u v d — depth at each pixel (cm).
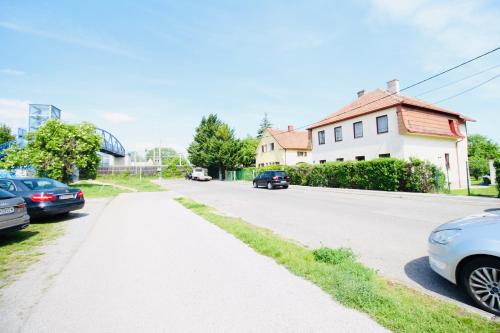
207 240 593
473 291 309
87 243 591
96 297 336
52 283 381
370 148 2205
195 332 258
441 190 1563
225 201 1366
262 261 451
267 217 884
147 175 4984
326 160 2683
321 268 397
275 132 4175
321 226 735
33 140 2033
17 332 266
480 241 304
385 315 274
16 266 455
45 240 625
